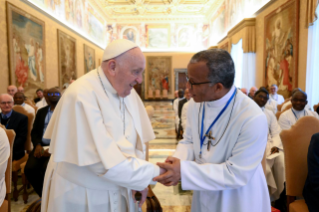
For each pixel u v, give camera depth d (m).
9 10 7.11
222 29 14.70
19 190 3.46
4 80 7.04
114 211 1.38
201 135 1.45
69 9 12.01
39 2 9.04
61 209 1.34
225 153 1.34
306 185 1.80
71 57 11.98
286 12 7.07
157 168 1.31
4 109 3.41
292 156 2.01
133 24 19.56
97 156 1.19
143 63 1.32
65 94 1.29
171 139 6.86
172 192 3.47
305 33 6.27
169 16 18.69
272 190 2.89
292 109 3.61
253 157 1.23
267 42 8.39
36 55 8.64
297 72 6.62
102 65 1.38
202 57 1.22
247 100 1.32
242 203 1.32
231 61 1.24
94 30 16.39
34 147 3.08
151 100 20.64
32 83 8.39
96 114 1.24
